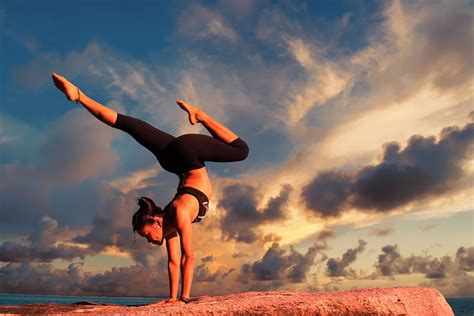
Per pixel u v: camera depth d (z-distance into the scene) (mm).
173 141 4031
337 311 3234
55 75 3895
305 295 3406
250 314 3070
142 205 3895
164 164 4117
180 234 3742
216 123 4293
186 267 3691
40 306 3609
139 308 3105
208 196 4031
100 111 3992
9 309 3367
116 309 3246
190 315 2963
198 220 3988
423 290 3844
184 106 4262
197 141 4051
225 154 4188
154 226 3840
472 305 119250
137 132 4023
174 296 3902
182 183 4074
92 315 2902
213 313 3014
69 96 3920
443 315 3857
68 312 3113
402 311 3412
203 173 4078
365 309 3289
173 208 3822
